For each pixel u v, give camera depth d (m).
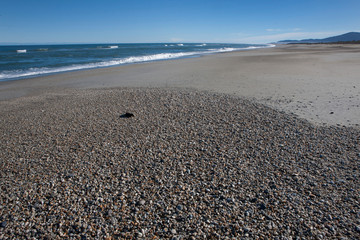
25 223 3.16
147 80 14.02
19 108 8.85
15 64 27.41
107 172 4.29
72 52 58.56
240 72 15.92
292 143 5.23
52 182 4.02
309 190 3.65
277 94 9.41
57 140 5.75
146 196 3.62
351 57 24.09
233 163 4.49
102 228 3.04
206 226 3.03
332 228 2.92
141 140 5.60
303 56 28.09
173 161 4.62
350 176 3.94
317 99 8.43
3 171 4.44
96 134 6.04
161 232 2.96
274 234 2.87
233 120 6.74
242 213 3.23
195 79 13.71
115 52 57.53
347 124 6.09
